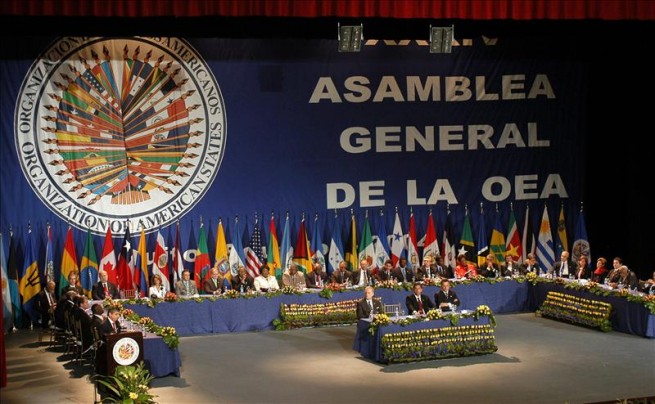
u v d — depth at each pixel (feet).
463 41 79.30
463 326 57.21
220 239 72.79
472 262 78.84
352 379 52.37
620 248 80.74
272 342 62.95
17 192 70.54
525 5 66.44
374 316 56.49
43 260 70.85
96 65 71.97
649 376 51.83
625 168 79.71
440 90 79.10
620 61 79.10
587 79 81.41
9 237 69.92
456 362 56.08
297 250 75.41
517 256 79.71
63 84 71.36
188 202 74.23
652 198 78.54
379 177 78.13
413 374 53.21
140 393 44.62
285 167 76.28
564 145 81.46
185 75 73.92
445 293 61.93
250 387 50.83
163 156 73.67
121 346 49.26
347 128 77.46
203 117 74.38
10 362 57.26
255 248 74.84
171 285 73.51
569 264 73.00
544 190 81.15
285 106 76.07
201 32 74.02
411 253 77.77
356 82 77.51
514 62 80.28
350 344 61.98
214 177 74.79
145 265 71.51
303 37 76.13
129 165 72.90
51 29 70.90
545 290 71.20
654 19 67.31
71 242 70.64
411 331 56.18
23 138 70.59
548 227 80.28
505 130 80.38
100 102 72.18
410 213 78.74
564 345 60.39
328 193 77.20
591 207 81.82
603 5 66.54
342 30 68.64
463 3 65.92
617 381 50.85
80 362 56.39
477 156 79.97
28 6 60.59
